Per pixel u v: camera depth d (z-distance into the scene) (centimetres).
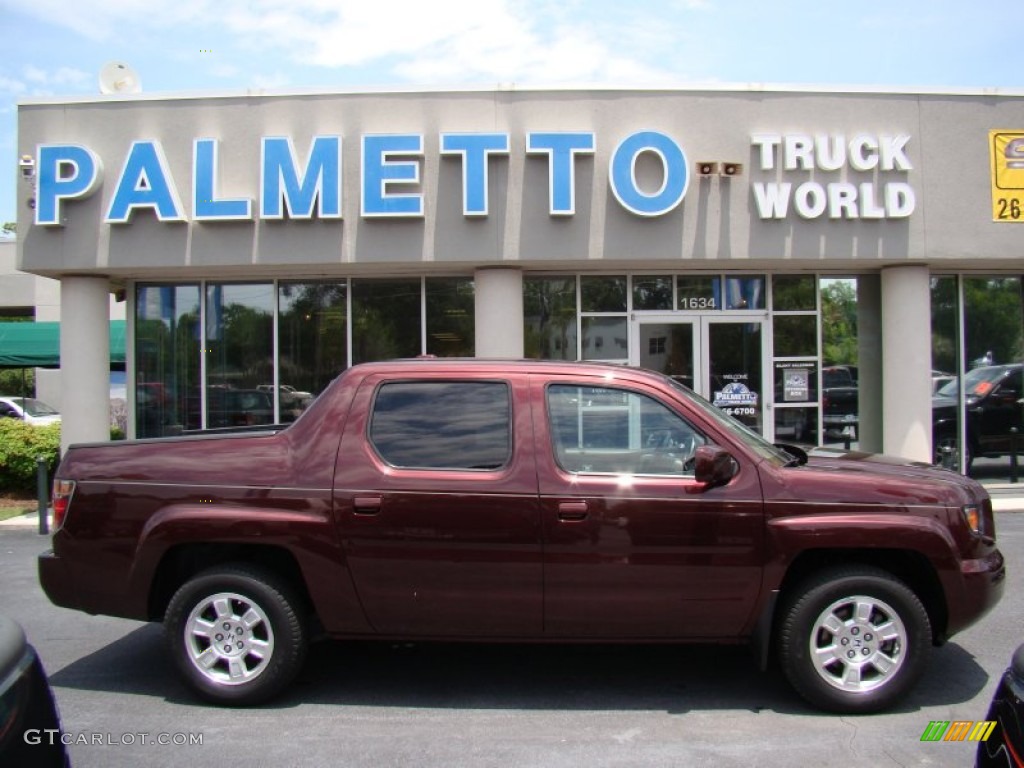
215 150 1077
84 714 452
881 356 1210
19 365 1627
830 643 442
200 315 1192
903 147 1096
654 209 1071
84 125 1097
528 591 440
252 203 1080
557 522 437
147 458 471
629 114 1088
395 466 452
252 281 1191
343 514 445
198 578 457
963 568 437
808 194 1088
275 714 450
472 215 1066
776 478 442
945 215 1107
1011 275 1231
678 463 449
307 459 457
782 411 1199
